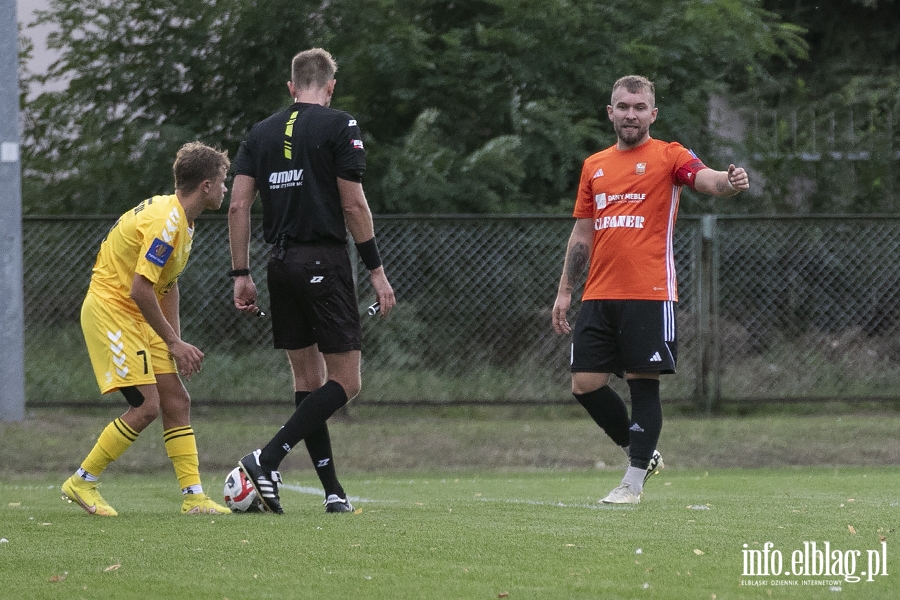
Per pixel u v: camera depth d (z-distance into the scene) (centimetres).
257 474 1647
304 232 1667
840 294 3894
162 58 5112
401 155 4628
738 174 1742
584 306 1936
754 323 3884
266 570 1091
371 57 4847
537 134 4897
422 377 3716
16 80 3409
